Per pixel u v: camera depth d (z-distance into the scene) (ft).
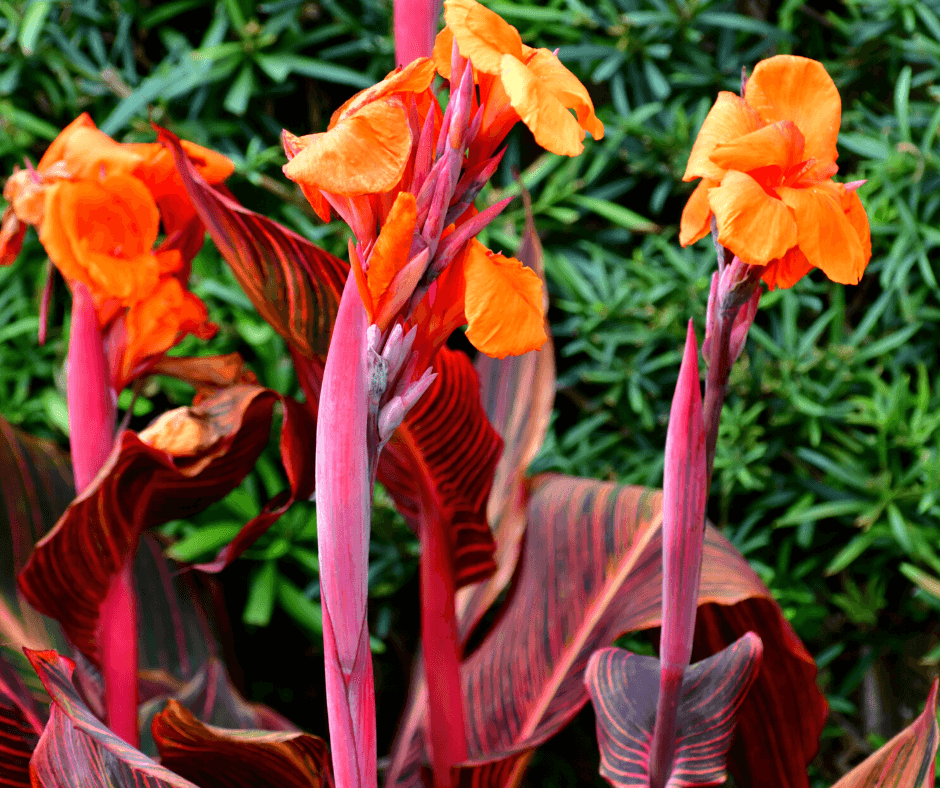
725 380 5.59
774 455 9.20
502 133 5.11
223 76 8.92
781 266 5.44
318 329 6.09
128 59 9.20
